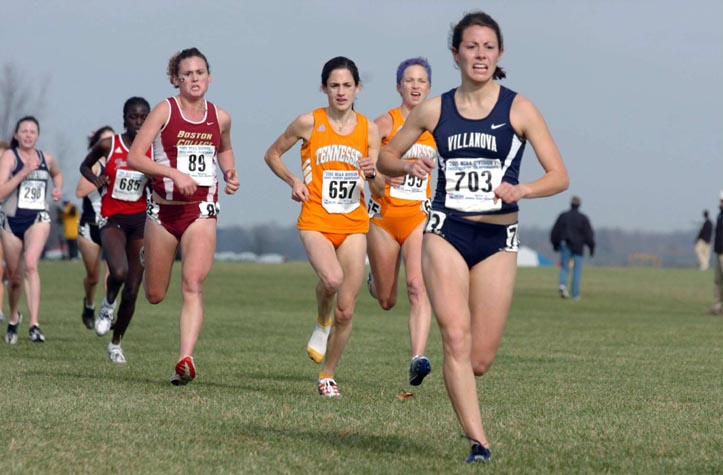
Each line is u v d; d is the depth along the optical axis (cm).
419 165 1252
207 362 2345
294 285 5947
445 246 1249
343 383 2016
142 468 1170
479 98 1256
